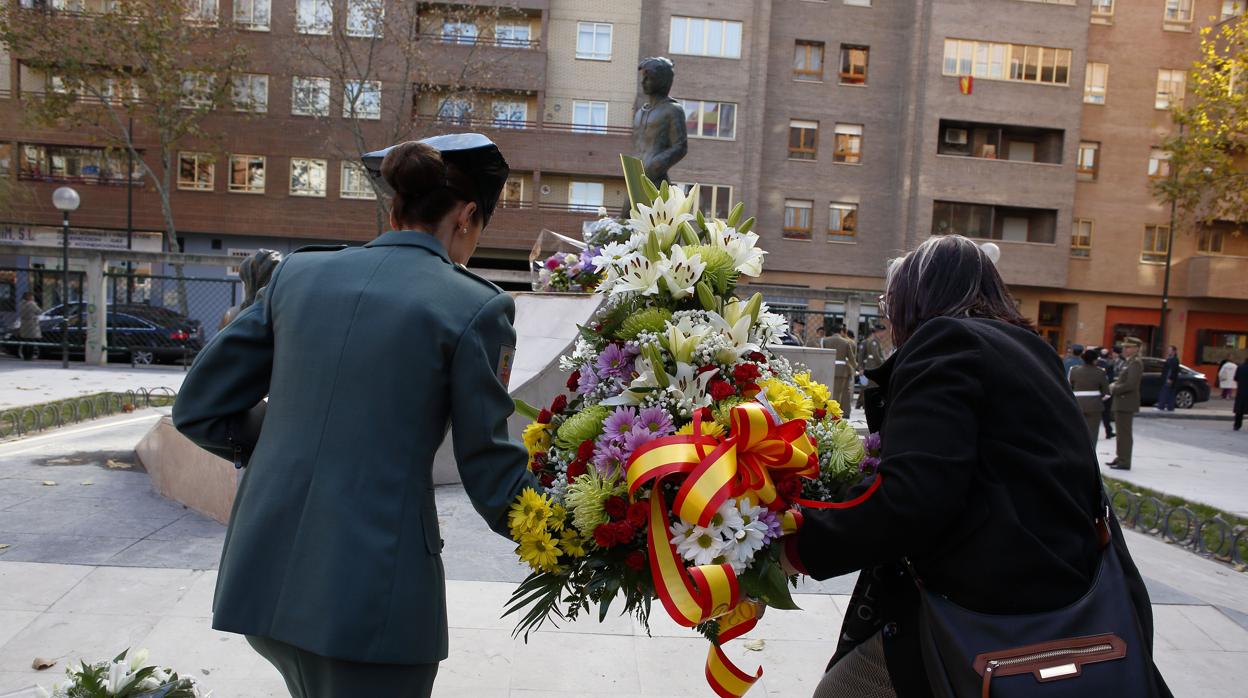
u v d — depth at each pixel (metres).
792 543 1.62
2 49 24.58
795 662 3.28
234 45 23.91
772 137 28.64
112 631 3.23
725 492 1.54
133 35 21.86
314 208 27.00
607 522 1.69
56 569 3.85
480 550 4.50
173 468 5.32
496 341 1.63
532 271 8.31
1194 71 18.55
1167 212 30.06
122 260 18.09
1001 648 1.39
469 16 24.73
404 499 1.51
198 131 23.81
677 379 1.85
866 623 1.81
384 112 26.31
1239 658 3.55
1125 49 29.64
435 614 1.56
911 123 28.45
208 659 3.04
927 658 1.51
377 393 1.51
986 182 28.55
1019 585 1.43
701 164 27.75
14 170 26.61
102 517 4.82
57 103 22.28
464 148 1.77
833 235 28.97
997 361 1.54
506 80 26.83
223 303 26.12
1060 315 30.73
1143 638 1.44
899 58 28.84
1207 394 22.98
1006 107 28.45
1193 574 5.00
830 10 28.62
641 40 27.73
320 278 1.63
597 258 2.13
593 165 27.30
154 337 18.39
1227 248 30.28
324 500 1.47
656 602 3.80
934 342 1.59
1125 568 1.55
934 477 1.44
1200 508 7.20
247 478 1.58
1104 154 29.81
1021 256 28.88
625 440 1.71
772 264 28.77
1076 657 1.36
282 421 1.55
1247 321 30.33
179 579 3.80
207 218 26.92
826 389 2.06
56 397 10.85
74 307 19.03
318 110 24.19
